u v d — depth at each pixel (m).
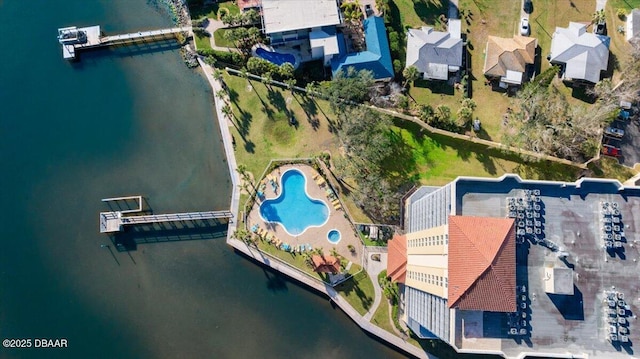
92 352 101.38
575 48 110.06
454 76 113.44
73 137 112.00
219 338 101.81
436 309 74.75
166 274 104.69
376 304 101.19
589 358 70.38
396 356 100.81
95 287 104.19
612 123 108.44
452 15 116.69
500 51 110.62
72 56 115.31
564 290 69.19
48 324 102.62
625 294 72.50
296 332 102.25
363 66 109.75
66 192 109.00
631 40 109.56
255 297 103.62
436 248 73.50
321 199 105.94
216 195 108.50
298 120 110.25
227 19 113.50
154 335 101.94
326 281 102.06
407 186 106.69
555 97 111.12
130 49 117.12
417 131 109.81
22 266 105.12
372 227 104.00
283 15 109.38
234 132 110.31
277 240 103.81
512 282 64.06
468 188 74.75
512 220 66.94
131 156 110.94
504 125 109.62
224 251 105.44
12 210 107.88
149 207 108.00
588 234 74.12
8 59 116.88
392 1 117.31
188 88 114.56
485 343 69.88
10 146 111.44
